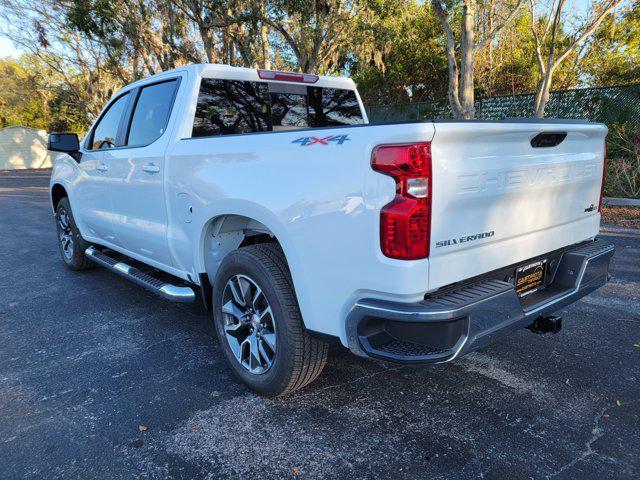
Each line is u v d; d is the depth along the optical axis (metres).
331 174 2.25
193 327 4.11
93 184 4.69
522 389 2.99
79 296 4.99
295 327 2.61
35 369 3.38
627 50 14.94
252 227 3.15
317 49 13.69
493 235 2.38
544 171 2.59
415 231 2.02
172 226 3.52
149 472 2.29
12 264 6.44
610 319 4.09
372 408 2.80
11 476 2.27
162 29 17.19
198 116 3.53
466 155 2.16
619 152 10.77
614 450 2.39
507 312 2.30
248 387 3.00
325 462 2.33
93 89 24.89
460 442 2.47
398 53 17.52
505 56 15.81
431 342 2.09
